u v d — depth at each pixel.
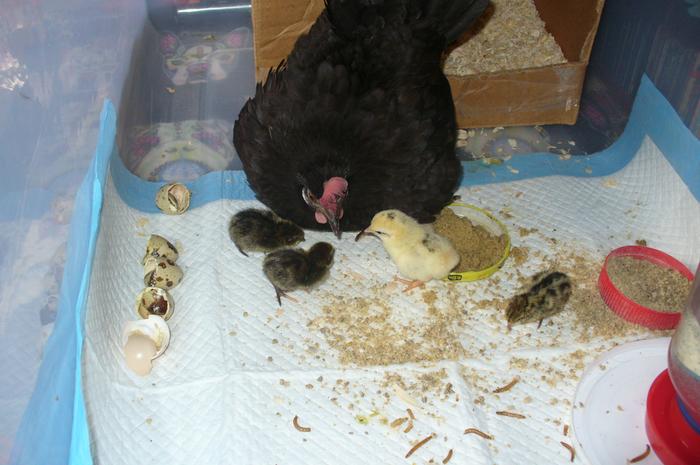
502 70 0.77
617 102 0.83
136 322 0.63
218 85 0.86
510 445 0.58
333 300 0.66
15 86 0.63
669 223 0.71
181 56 0.88
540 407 0.60
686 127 0.72
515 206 0.74
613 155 0.78
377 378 0.62
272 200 0.67
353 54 0.66
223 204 0.73
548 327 0.65
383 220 0.63
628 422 0.58
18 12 0.64
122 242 0.70
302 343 0.64
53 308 0.61
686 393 0.53
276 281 0.65
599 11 0.74
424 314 0.65
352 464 0.57
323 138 0.62
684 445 0.55
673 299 0.65
